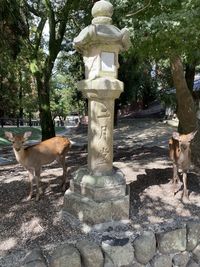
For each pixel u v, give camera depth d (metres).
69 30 13.40
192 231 4.39
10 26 8.55
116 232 4.15
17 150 4.79
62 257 3.64
